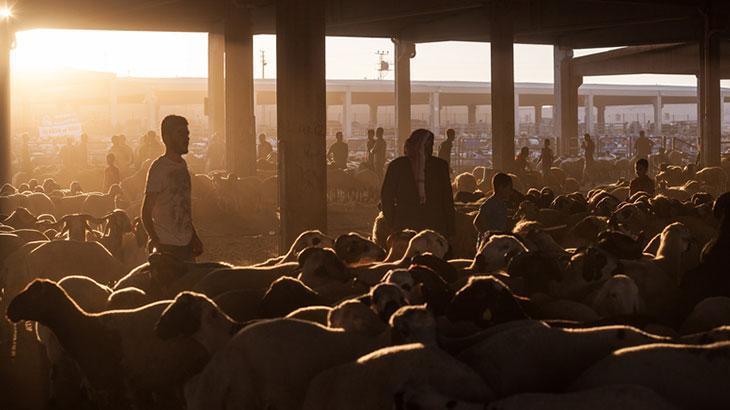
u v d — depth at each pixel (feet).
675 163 158.71
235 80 100.78
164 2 113.19
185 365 24.36
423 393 16.93
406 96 151.43
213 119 135.13
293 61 58.49
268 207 88.58
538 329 19.72
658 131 322.14
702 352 17.95
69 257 37.40
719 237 29.12
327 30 144.15
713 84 121.70
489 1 111.96
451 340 20.66
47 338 28.55
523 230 38.06
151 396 24.79
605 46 158.51
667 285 29.45
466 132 333.01
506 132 110.93
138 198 84.12
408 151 38.91
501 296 22.65
